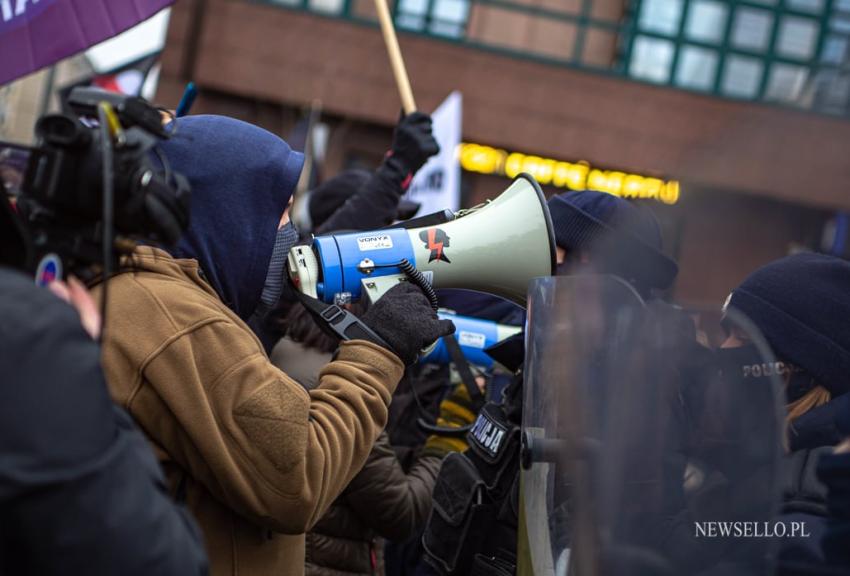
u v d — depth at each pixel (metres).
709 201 11.85
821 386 1.74
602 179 12.27
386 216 3.43
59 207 1.40
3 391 1.14
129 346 1.67
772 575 1.38
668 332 1.42
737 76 12.59
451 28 12.38
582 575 1.42
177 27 11.80
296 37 11.88
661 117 12.13
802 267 1.76
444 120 4.84
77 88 1.47
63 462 1.15
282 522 1.71
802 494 1.44
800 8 12.41
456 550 2.14
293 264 1.98
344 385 1.82
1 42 2.46
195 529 1.36
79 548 1.16
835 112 11.77
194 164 1.88
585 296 1.49
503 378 2.95
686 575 1.37
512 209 2.10
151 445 1.72
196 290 1.78
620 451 1.39
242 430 1.67
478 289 2.11
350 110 11.96
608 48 12.61
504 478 2.13
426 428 2.79
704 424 1.41
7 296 1.18
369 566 2.85
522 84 12.12
